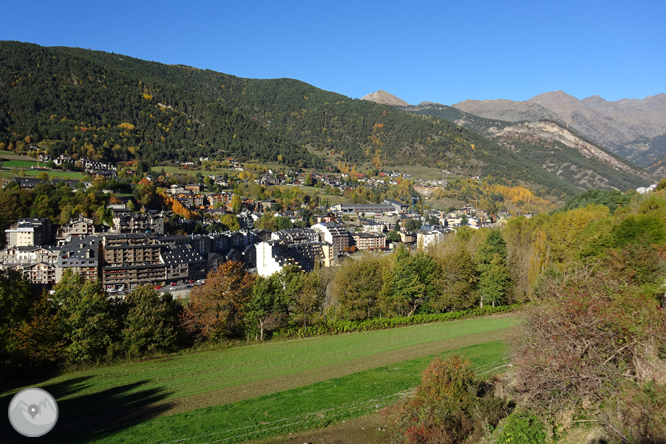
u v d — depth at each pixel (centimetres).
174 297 12888
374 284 8119
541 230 10656
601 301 3158
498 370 4497
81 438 3778
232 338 7181
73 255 14212
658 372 2823
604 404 2897
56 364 5944
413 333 7250
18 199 18938
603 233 7169
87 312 6166
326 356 6091
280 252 17500
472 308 8806
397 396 4294
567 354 3006
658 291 4653
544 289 3891
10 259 15300
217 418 4078
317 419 3903
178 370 5722
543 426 2884
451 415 3094
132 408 4469
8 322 5978
